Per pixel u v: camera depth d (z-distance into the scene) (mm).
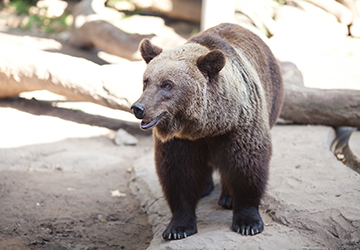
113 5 23922
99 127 11914
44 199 8062
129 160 10258
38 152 9969
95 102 11453
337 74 14195
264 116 6113
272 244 5543
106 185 9023
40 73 11531
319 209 6152
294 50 14641
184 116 5375
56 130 11305
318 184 7016
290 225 6105
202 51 5652
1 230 6582
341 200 6348
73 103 13562
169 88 5230
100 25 17812
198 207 7262
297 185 7090
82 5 19484
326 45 16297
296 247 5465
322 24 16844
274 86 7324
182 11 22062
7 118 11688
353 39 17188
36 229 6926
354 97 10227
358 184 6867
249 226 5957
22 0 24500
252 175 5965
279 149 9102
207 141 5969
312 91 10789
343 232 5660
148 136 11727
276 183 7285
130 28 18672
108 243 6738
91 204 8125
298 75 12484
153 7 22094
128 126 12164
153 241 6336
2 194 8008
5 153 9633
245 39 6793
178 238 6004
